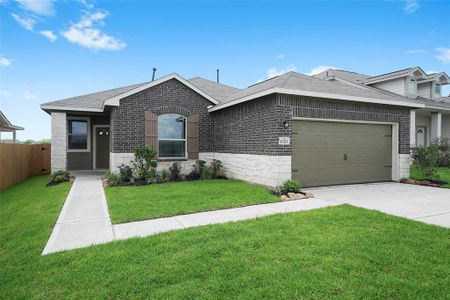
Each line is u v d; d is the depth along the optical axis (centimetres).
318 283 282
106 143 1473
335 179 920
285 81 894
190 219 528
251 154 925
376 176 999
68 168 1413
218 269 315
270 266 320
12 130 1720
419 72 1521
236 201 663
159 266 324
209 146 1185
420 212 571
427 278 290
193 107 1146
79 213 582
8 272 332
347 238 403
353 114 918
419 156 1008
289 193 728
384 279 288
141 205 626
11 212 652
